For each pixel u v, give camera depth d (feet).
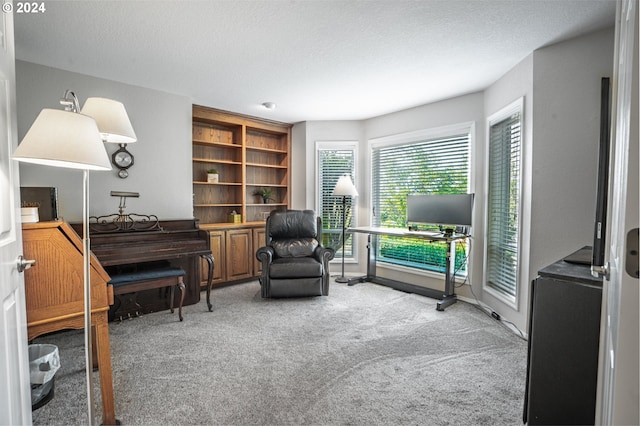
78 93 10.23
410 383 6.63
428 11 6.89
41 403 5.78
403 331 9.29
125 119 7.01
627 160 2.19
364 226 16.08
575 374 4.21
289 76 10.52
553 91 8.37
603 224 4.51
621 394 2.14
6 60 3.82
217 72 10.23
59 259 4.92
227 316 10.48
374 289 13.76
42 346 6.21
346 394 6.24
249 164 15.92
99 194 10.74
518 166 9.58
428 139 13.52
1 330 3.38
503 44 8.34
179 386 6.49
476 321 10.07
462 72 10.14
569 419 4.25
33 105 9.50
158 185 11.99
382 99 12.85
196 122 14.78
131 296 10.32
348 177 14.87
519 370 7.16
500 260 10.70
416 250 14.16
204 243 11.12
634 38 2.16
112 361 7.48
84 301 4.81
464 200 11.48
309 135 16.40
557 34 7.86
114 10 6.84
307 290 12.16
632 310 2.09
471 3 6.61
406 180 14.35
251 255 15.02
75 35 7.90
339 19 7.21
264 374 6.95
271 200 17.60
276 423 5.44
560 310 4.29
